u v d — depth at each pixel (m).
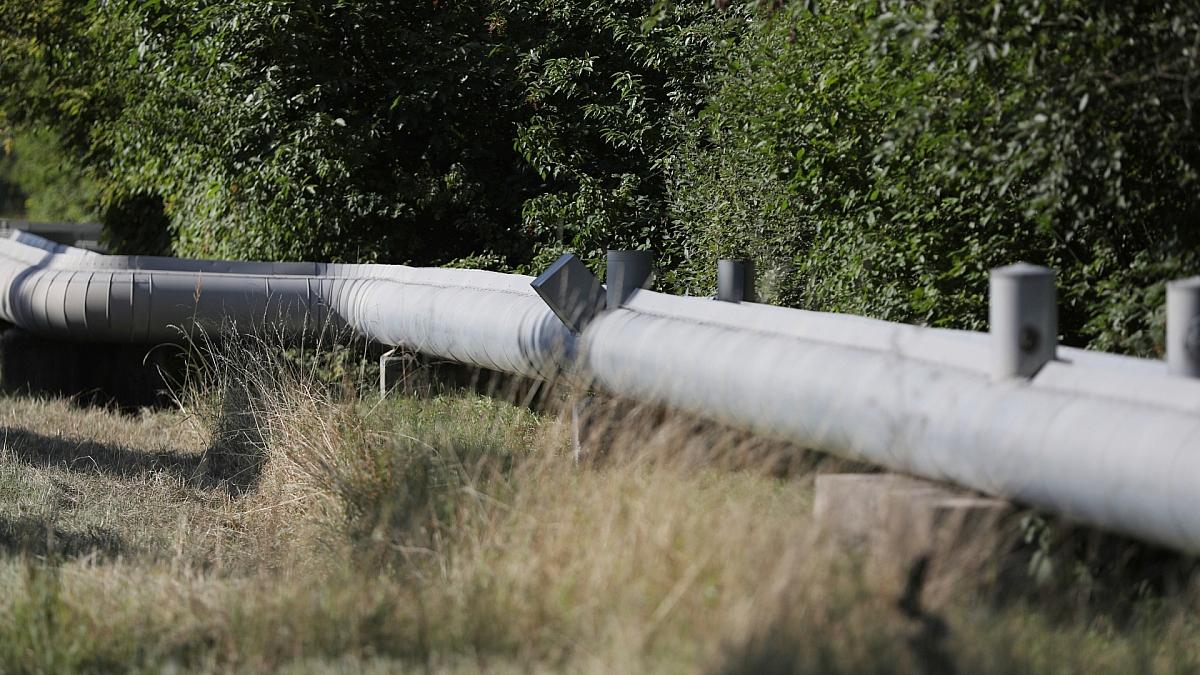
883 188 16.36
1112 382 9.07
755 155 20.25
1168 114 12.58
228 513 15.60
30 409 23.20
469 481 12.30
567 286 14.95
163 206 41.91
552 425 15.20
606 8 27.98
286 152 27.36
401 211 28.06
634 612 8.87
